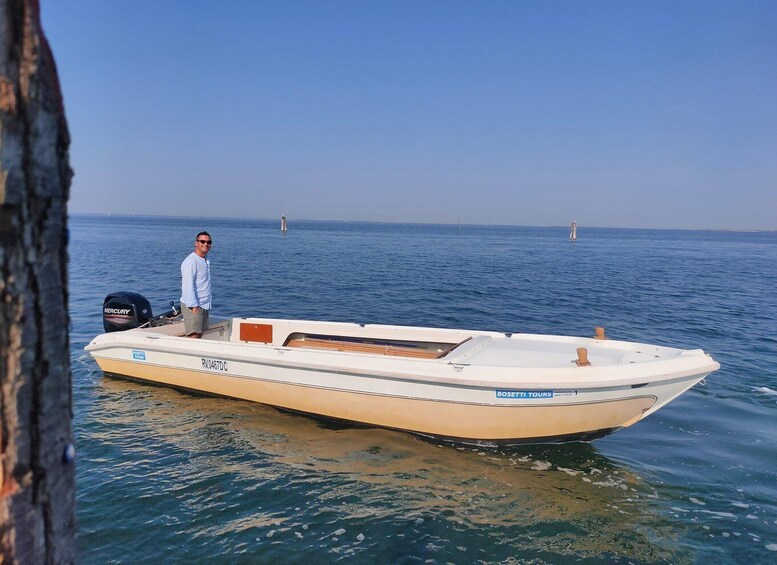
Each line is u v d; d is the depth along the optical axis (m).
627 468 5.77
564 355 6.47
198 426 6.55
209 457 5.78
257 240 61.47
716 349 11.32
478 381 5.77
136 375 7.91
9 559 1.21
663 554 4.35
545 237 111.38
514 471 5.66
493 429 6.00
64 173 1.26
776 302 18.64
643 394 5.78
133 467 5.51
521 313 15.92
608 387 5.66
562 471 5.68
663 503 5.09
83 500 4.86
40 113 1.16
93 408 7.00
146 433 6.32
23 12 1.12
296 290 19.95
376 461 5.80
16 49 1.12
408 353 7.54
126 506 4.79
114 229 81.19
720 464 5.88
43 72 1.17
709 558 4.31
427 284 22.72
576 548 4.41
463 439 6.15
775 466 5.85
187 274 7.66
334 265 31.09
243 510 4.79
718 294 20.83
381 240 71.00
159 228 94.12
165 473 5.40
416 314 15.47
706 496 5.23
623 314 15.93
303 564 4.11
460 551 4.33
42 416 1.25
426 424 6.22
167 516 4.66
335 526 4.60
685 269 33.25
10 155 1.11
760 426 6.95
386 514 4.81
